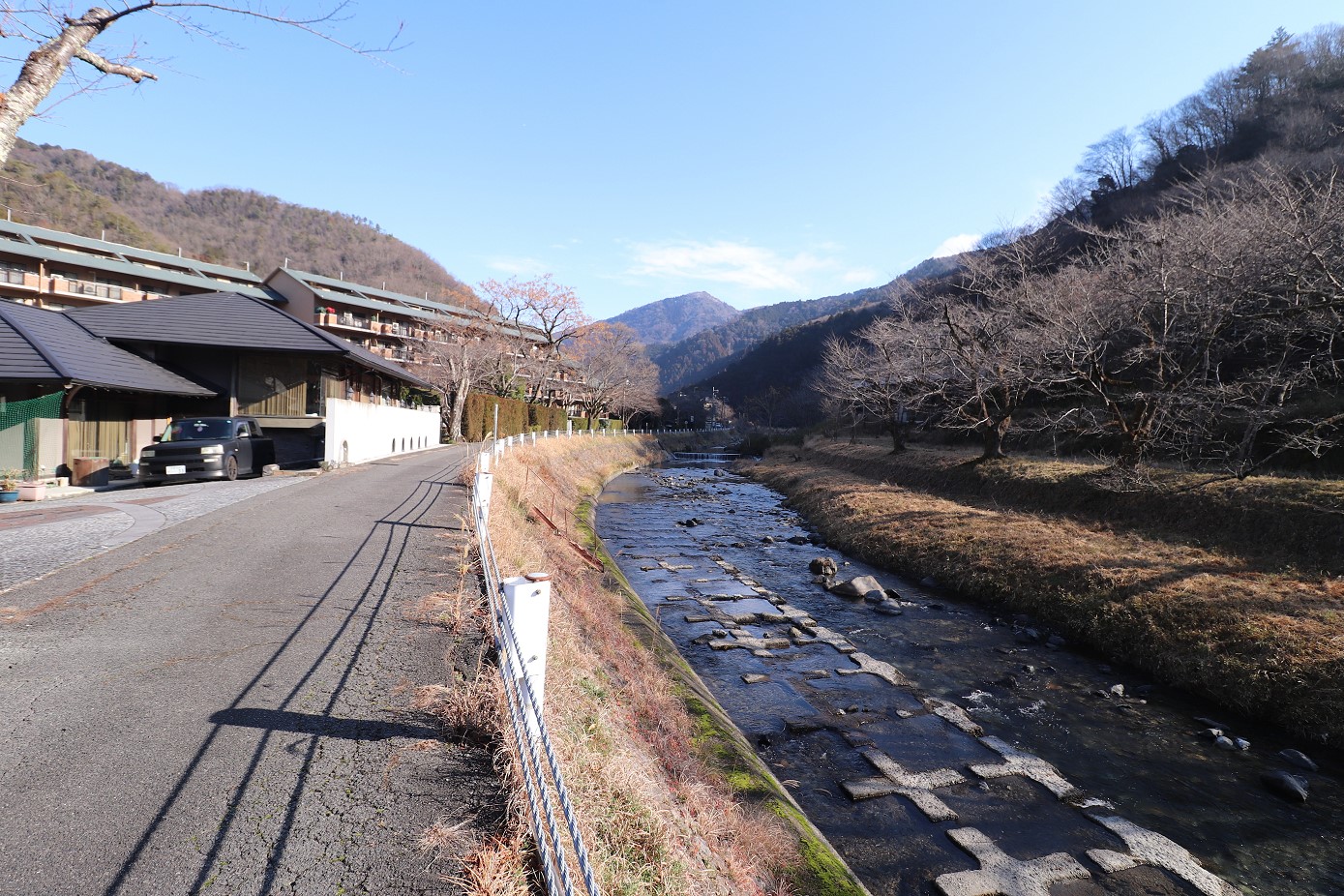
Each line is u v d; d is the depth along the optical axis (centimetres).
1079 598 1091
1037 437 2669
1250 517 1265
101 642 460
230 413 2038
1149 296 1552
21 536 779
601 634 733
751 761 600
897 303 2905
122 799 286
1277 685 771
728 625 1067
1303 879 495
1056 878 481
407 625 523
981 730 727
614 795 352
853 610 1198
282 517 931
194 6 423
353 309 5194
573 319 4641
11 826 264
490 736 358
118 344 1931
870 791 590
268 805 289
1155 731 740
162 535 790
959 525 1592
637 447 5012
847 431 4584
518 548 812
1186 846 532
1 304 1689
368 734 355
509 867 257
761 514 2367
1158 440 1769
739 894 361
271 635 488
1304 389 1762
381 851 266
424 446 2767
